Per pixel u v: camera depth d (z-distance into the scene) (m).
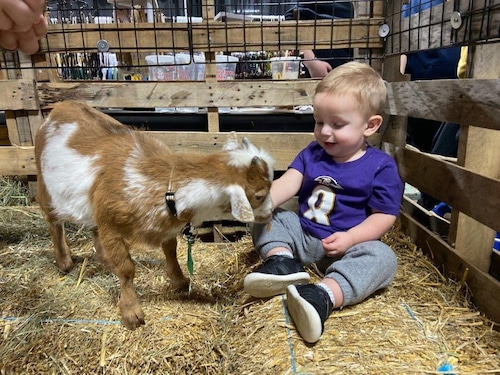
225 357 1.76
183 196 1.72
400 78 2.64
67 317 1.96
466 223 2.09
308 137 2.83
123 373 1.73
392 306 1.83
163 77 3.72
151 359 1.76
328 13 3.78
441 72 3.59
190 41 2.73
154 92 2.82
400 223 2.71
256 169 1.72
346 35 2.79
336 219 2.09
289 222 2.17
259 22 2.74
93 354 1.78
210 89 2.79
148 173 1.77
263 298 1.96
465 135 2.00
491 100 1.75
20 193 3.25
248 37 2.75
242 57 4.02
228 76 3.92
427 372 1.45
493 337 1.68
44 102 2.89
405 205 3.01
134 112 3.28
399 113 2.59
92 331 1.88
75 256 2.54
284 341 1.63
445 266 2.17
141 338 1.85
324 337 1.63
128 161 1.80
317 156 2.21
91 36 2.79
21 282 2.22
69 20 3.54
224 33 2.74
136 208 1.76
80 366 1.75
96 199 1.81
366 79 1.94
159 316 1.99
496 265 2.17
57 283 2.23
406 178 2.63
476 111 1.85
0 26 1.47
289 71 3.72
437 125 4.03
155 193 1.75
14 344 1.80
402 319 1.74
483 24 1.83
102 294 2.15
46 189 2.07
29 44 1.69
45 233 2.80
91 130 1.99
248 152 1.81
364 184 2.02
